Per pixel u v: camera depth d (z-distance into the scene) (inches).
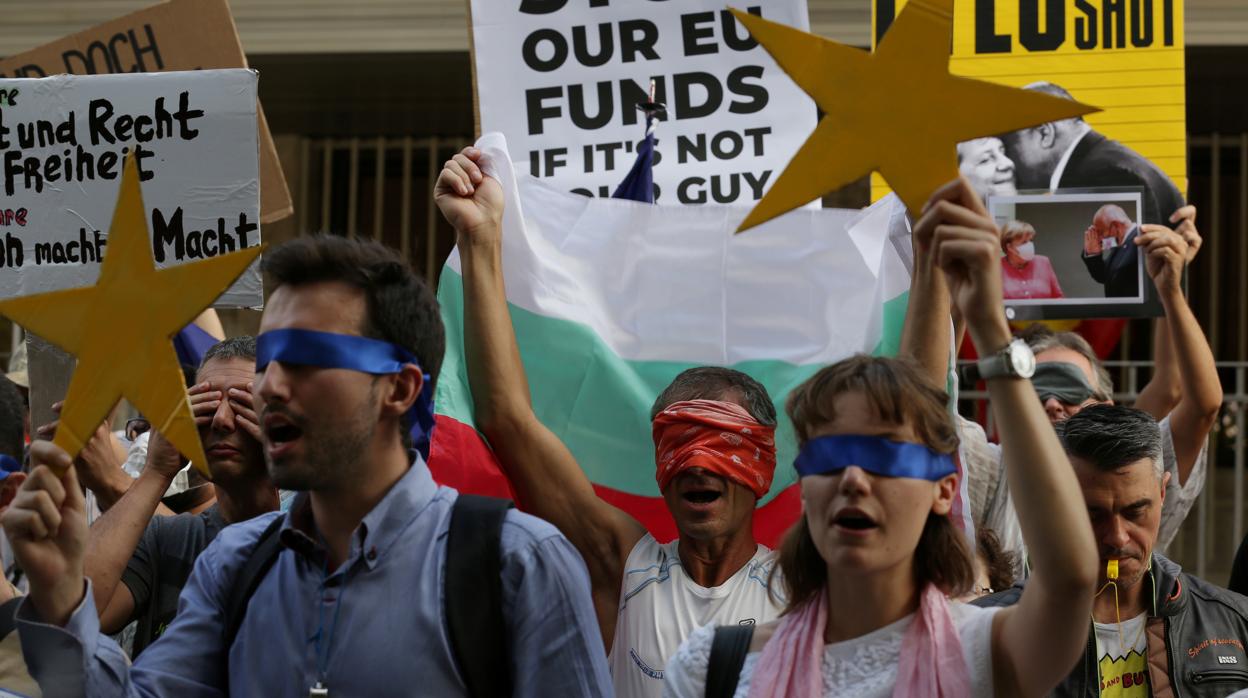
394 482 121.1
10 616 125.3
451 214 167.3
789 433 180.1
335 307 117.6
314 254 118.5
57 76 178.7
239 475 166.9
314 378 116.0
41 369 177.9
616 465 183.8
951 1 109.0
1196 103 433.1
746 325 185.6
